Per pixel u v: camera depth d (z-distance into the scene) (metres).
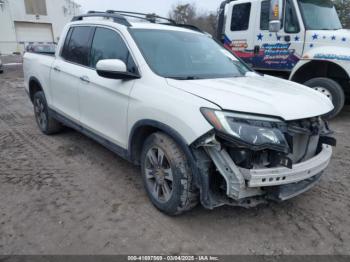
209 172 2.47
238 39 7.38
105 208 3.04
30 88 5.37
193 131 2.39
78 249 2.47
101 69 3.00
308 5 6.39
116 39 3.46
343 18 12.37
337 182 3.66
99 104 3.52
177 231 2.71
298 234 2.70
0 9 35.91
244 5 7.12
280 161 2.34
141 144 3.16
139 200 3.19
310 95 2.94
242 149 2.32
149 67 3.04
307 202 3.21
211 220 2.87
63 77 4.22
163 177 2.81
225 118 2.31
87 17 4.20
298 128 2.48
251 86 2.92
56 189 3.41
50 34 41.00
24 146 4.71
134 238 2.61
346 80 6.36
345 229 2.78
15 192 3.33
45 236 2.62
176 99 2.60
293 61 6.50
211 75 3.27
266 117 2.38
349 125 6.12
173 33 3.68
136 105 2.93
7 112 7.08
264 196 2.58
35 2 38.56
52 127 5.09
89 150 4.55
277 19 6.25
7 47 37.25
